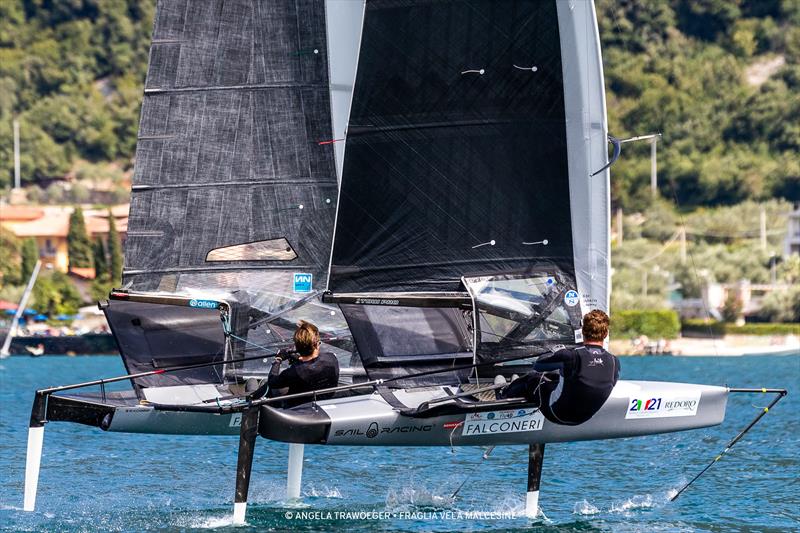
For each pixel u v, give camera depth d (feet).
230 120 140.26
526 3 119.85
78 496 131.54
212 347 134.62
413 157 120.57
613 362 105.19
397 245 120.57
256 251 139.44
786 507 125.70
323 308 138.51
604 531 111.34
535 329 119.44
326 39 140.36
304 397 109.91
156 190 139.64
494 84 120.47
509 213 120.57
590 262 120.98
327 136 139.95
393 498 131.03
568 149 120.47
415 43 120.37
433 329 118.83
